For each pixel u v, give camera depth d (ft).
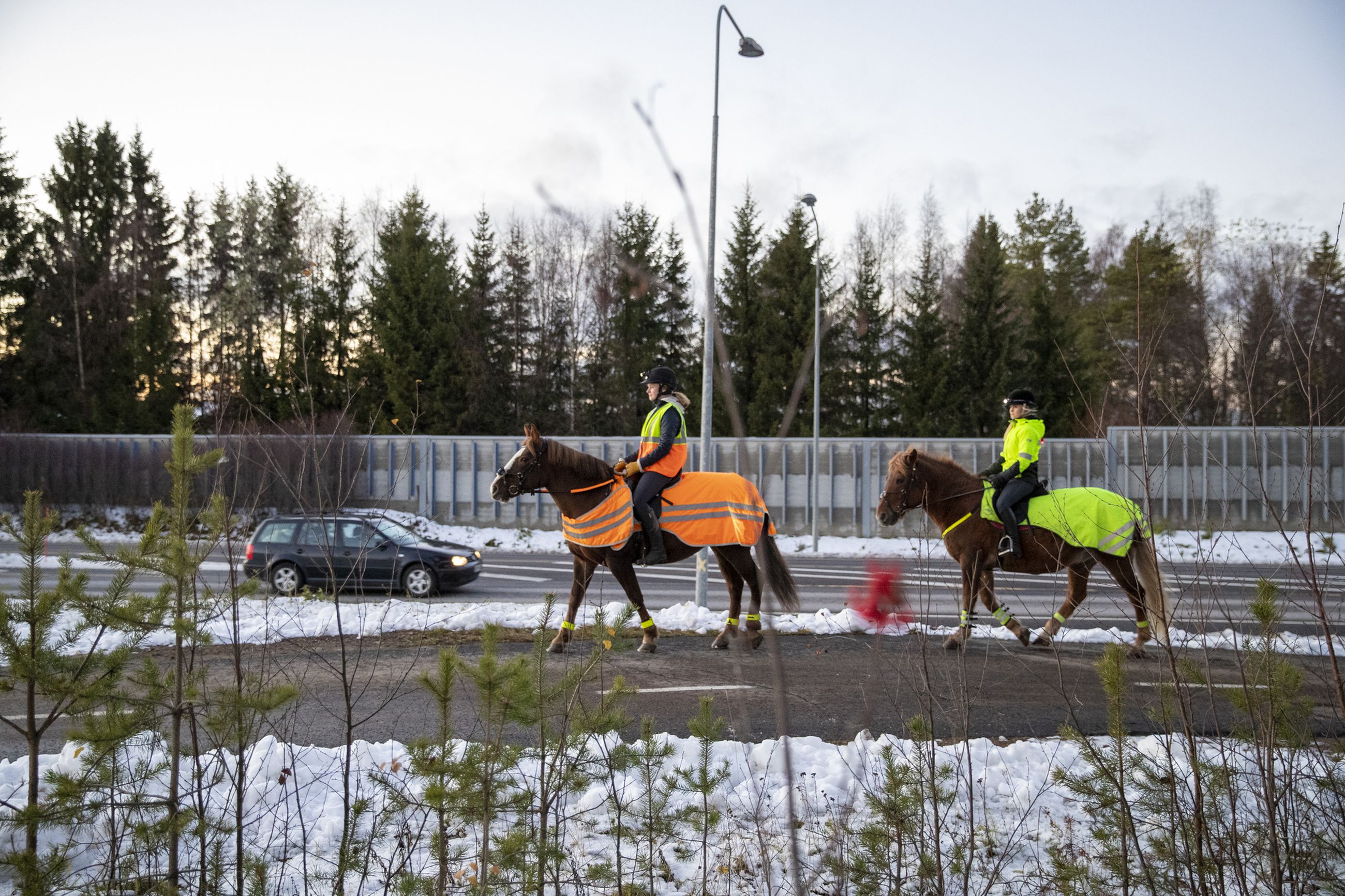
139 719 10.60
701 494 26.55
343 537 42.80
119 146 142.61
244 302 123.24
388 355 111.55
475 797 10.51
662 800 12.76
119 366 126.21
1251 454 63.16
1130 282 92.58
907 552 65.31
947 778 12.68
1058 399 108.06
